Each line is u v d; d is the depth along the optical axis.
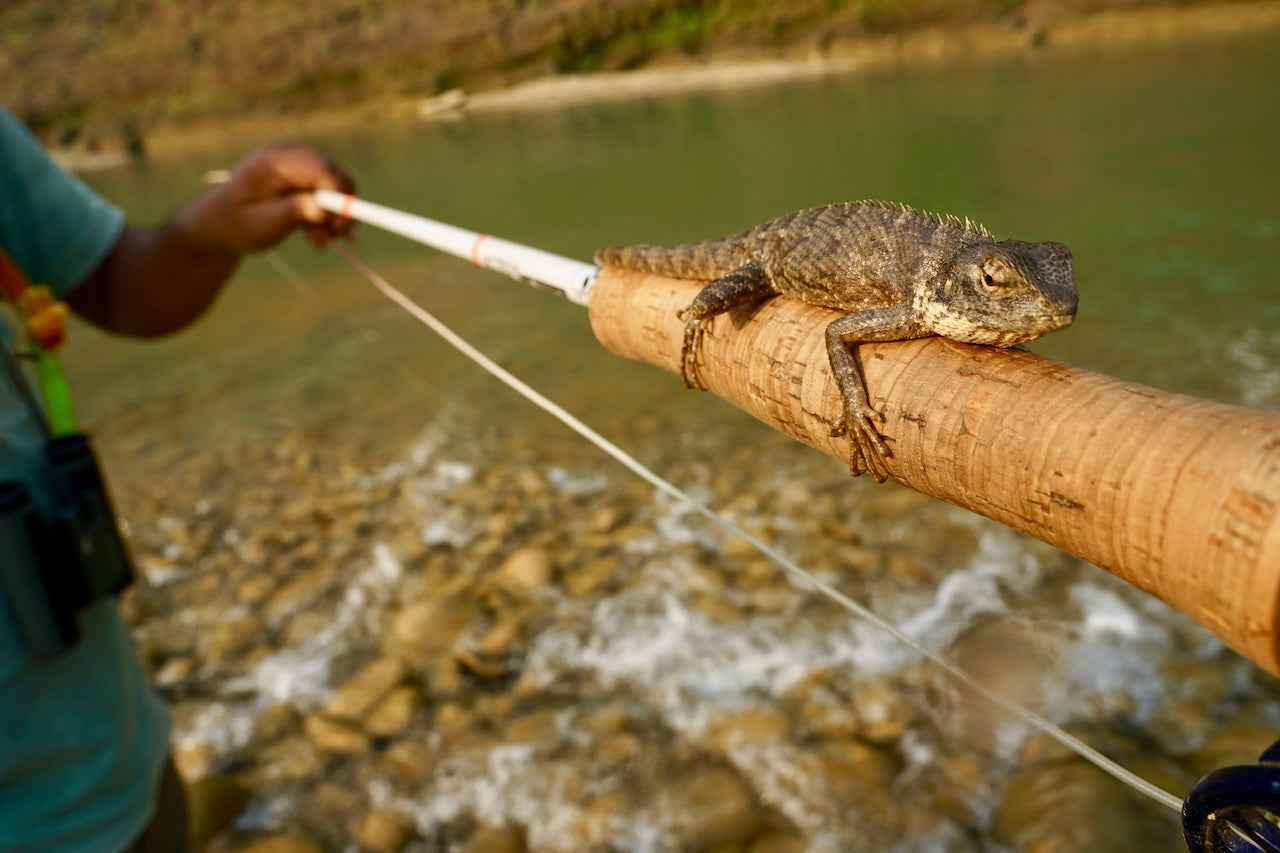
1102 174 11.80
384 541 5.92
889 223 1.98
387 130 22.94
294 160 3.88
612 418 7.36
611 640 4.84
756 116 18.44
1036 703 4.17
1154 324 7.68
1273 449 1.12
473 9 24.55
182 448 7.68
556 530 5.83
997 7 22.58
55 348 2.50
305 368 9.21
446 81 24.27
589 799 3.98
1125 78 17.69
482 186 15.58
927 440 1.59
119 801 2.27
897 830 3.70
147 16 25.05
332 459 7.19
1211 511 1.13
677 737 4.23
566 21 24.08
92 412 8.66
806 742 4.12
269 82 24.41
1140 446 1.25
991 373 1.56
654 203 12.79
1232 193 10.57
